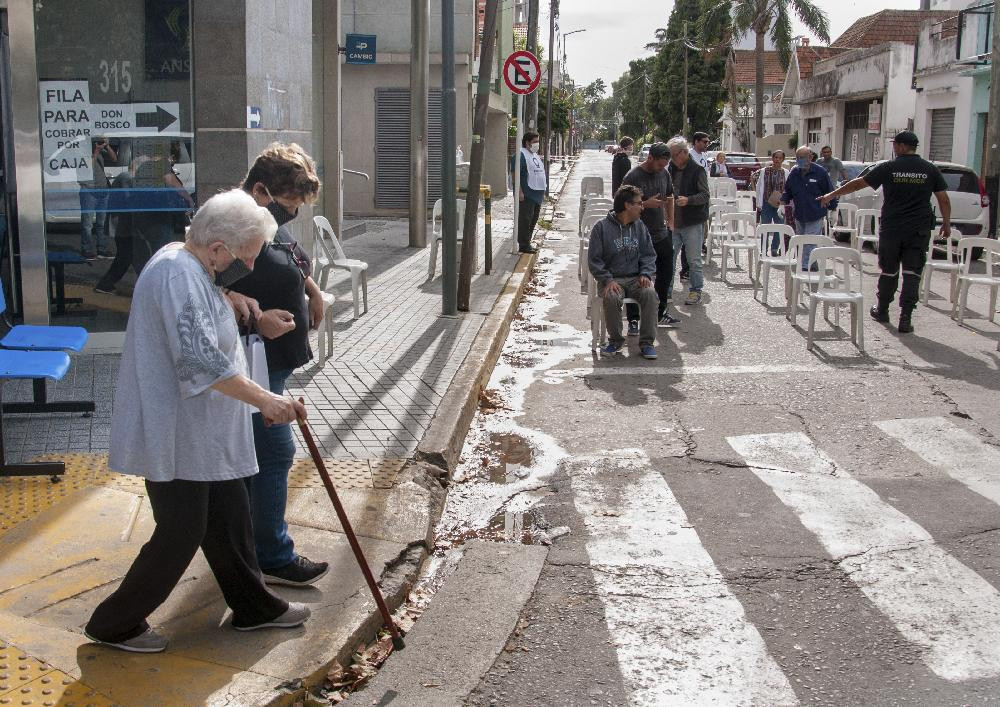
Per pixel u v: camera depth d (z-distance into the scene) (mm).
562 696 3953
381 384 7977
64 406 6793
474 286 13336
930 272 12789
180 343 3551
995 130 18406
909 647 4340
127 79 8406
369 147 23828
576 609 4699
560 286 14805
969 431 7453
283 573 4535
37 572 4477
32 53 7910
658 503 6055
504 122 32219
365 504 5535
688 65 80000
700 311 12414
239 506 3934
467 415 7484
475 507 6023
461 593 4812
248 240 3670
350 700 3863
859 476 6527
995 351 10102
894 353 10047
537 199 16891
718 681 4074
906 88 36781
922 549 5352
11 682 3596
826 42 54719
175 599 4363
